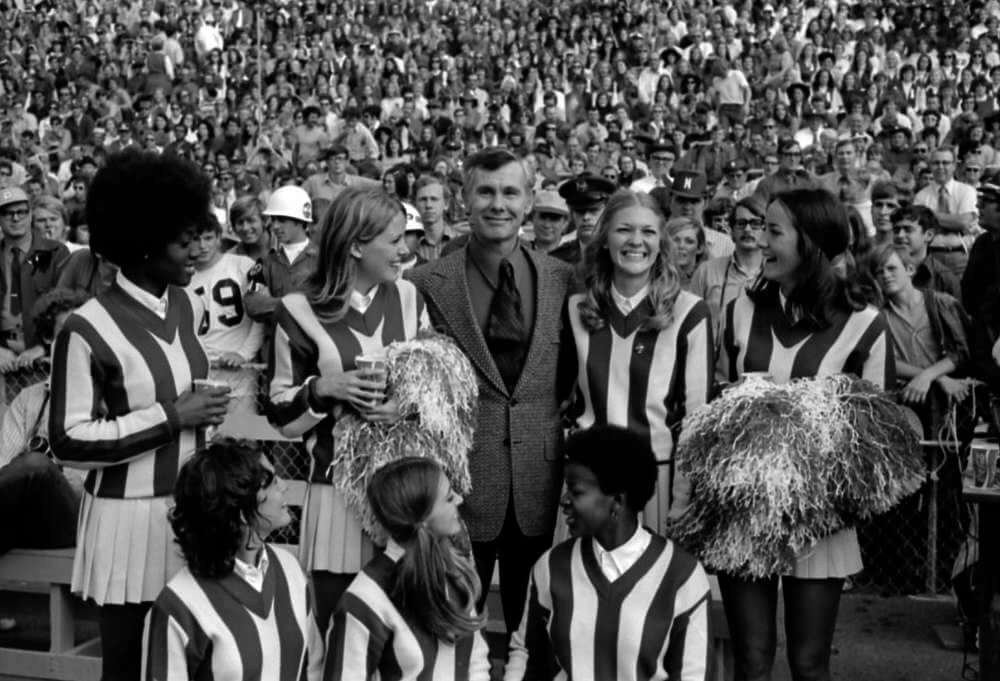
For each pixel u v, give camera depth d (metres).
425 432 3.31
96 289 6.68
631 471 3.22
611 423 3.53
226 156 15.64
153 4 24.06
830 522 3.26
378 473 3.13
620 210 3.49
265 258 6.47
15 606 4.97
